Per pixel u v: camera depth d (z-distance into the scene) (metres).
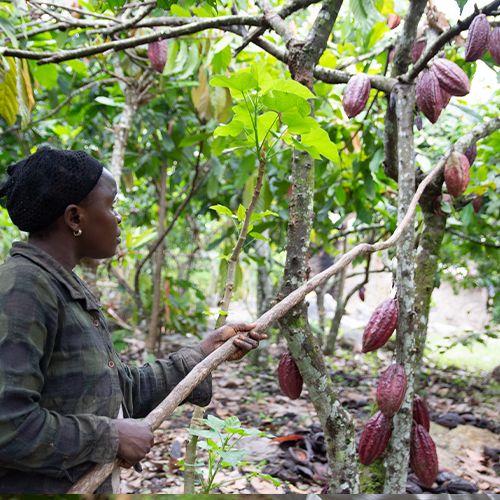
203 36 2.30
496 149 3.17
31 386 0.88
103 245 1.11
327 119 3.04
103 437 0.92
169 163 4.43
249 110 1.13
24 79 2.18
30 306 0.91
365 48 2.60
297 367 1.60
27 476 0.93
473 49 1.54
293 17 3.79
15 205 1.04
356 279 11.35
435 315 11.54
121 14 2.75
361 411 3.77
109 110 4.04
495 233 4.72
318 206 4.19
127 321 5.83
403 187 1.76
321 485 2.40
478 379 5.29
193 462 1.48
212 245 4.44
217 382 4.69
